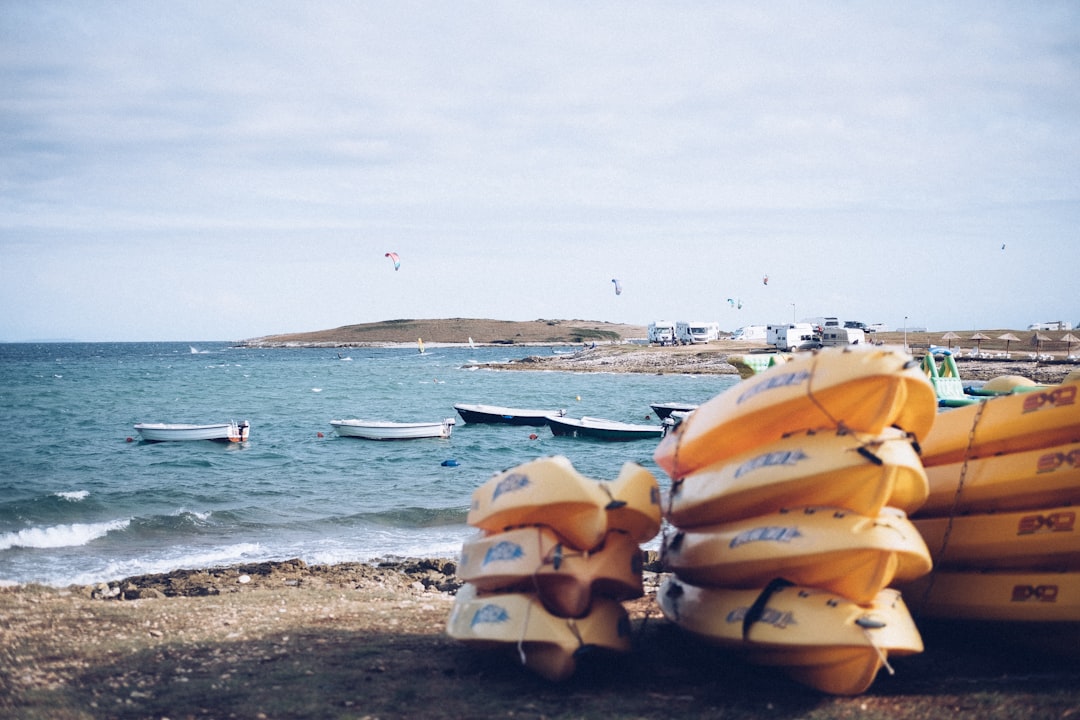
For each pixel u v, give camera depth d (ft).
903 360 22.04
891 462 22.07
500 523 25.38
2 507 68.80
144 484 82.48
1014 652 25.84
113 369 389.39
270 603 36.70
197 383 276.21
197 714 23.04
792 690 23.66
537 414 137.69
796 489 23.16
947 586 25.85
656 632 29.63
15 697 24.22
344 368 395.55
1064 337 294.87
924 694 23.02
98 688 25.14
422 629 31.63
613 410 168.25
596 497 23.30
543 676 24.48
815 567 22.63
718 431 25.27
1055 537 23.67
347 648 28.94
